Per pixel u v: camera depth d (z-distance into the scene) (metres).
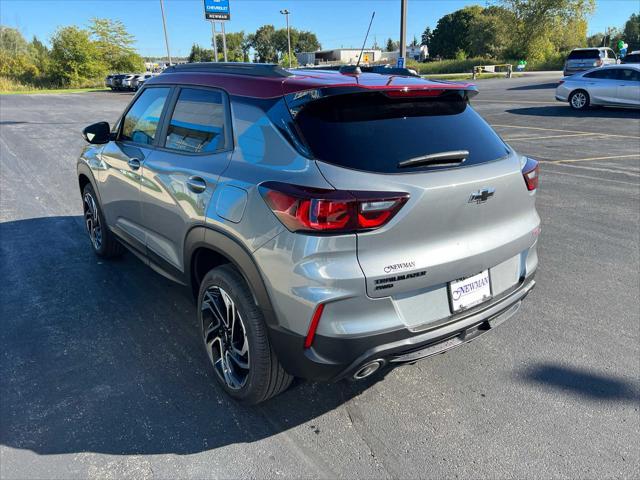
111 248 4.62
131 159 3.57
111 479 2.27
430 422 2.66
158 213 3.26
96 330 3.54
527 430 2.61
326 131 2.27
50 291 4.14
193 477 2.29
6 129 15.45
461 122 2.66
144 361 3.18
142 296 4.06
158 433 2.56
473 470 2.34
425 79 2.79
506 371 3.11
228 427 2.61
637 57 23.22
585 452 2.46
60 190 7.63
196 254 2.93
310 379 2.35
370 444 2.50
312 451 2.45
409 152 2.31
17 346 3.33
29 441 2.49
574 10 51.19
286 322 2.26
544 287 4.26
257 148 2.47
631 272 4.53
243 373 2.70
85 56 49.44
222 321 2.74
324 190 2.09
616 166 8.66
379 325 2.19
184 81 3.24
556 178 7.92
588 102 16.12
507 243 2.61
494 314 2.59
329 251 2.10
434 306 2.37
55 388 2.90
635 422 2.66
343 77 2.59
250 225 2.34
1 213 6.40
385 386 2.96
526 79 33.97
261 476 2.30
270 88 2.53
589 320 3.71
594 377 3.04
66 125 16.56
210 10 22.73
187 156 2.95
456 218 2.34
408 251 2.22
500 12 53.94
